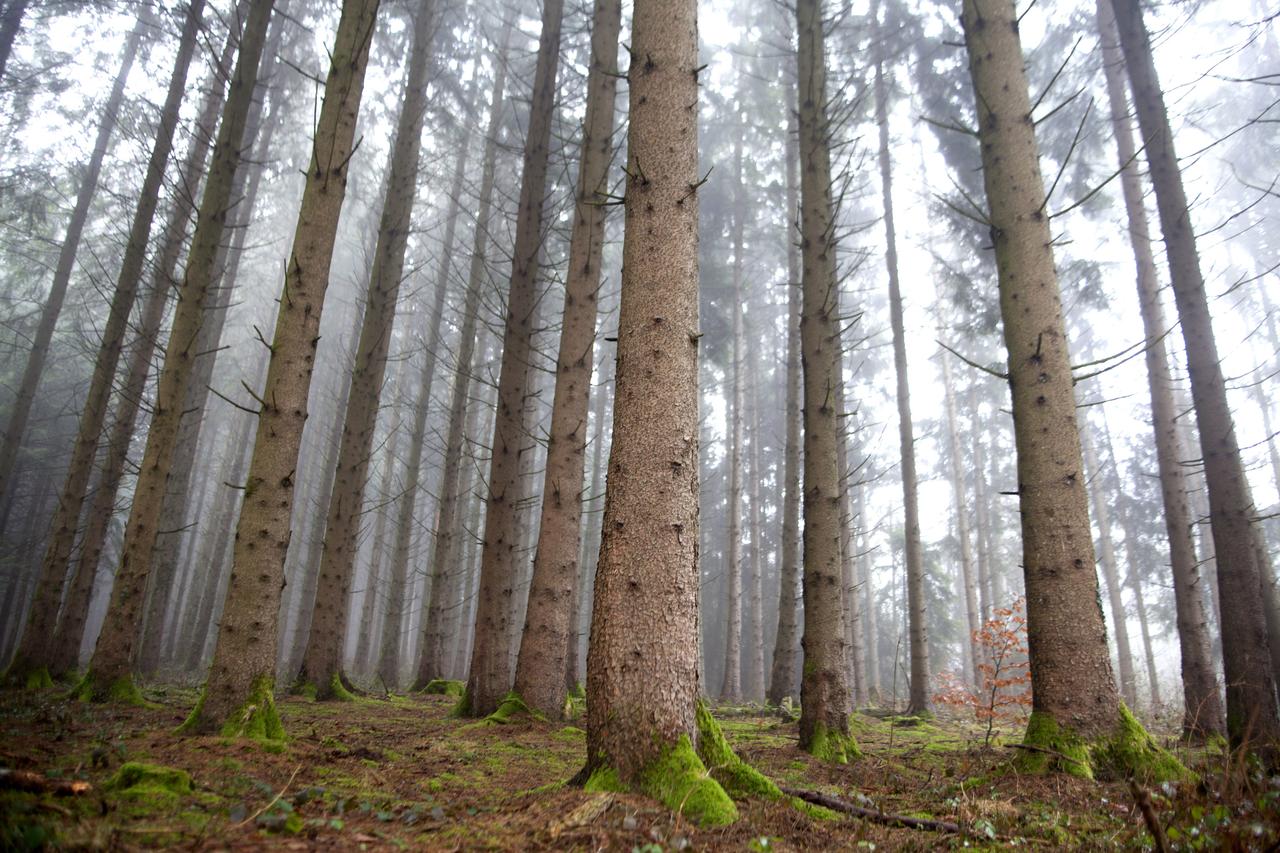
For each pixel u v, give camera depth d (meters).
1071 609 6.28
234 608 5.95
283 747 5.30
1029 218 7.23
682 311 4.91
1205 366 8.78
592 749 4.28
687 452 4.66
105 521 12.22
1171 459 11.52
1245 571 7.96
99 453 22.39
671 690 4.23
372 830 3.43
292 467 6.38
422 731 7.81
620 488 4.59
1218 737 8.95
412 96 14.63
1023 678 11.34
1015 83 7.59
